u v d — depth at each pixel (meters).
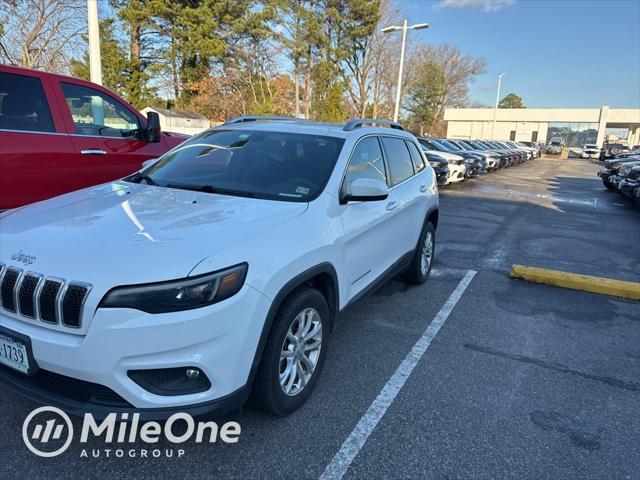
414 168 5.02
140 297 2.05
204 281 2.12
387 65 50.19
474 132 67.62
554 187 18.52
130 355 2.05
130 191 3.22
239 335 2.23
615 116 59.75
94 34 8.86
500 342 4.00
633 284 5.35
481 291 5.29
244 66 37.84
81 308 2.06
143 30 35.53
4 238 2.45
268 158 3.50
